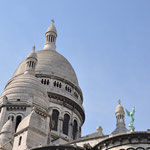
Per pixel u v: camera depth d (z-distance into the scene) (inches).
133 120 2269.9
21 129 2337.6
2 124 2822.3
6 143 2506.2
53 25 4586.6
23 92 3038.9
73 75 3976.4
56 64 3897.6
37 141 2288.4
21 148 2222.0
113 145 1888.5
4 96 2979.8
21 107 2910.9
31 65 3417.8
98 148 1926.7
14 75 3740.2
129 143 1866.4
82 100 3961.6
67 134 3496.6
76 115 3693.4
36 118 2388.0
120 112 3806.6
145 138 1862.7
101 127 2950.3
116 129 3641.7
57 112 3533.5
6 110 2910.9
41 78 3688.5
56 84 3703.3
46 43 4397.1
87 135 2812.5
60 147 1973.4
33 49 3535.9
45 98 3125.0
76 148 1950.1
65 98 3627.0
